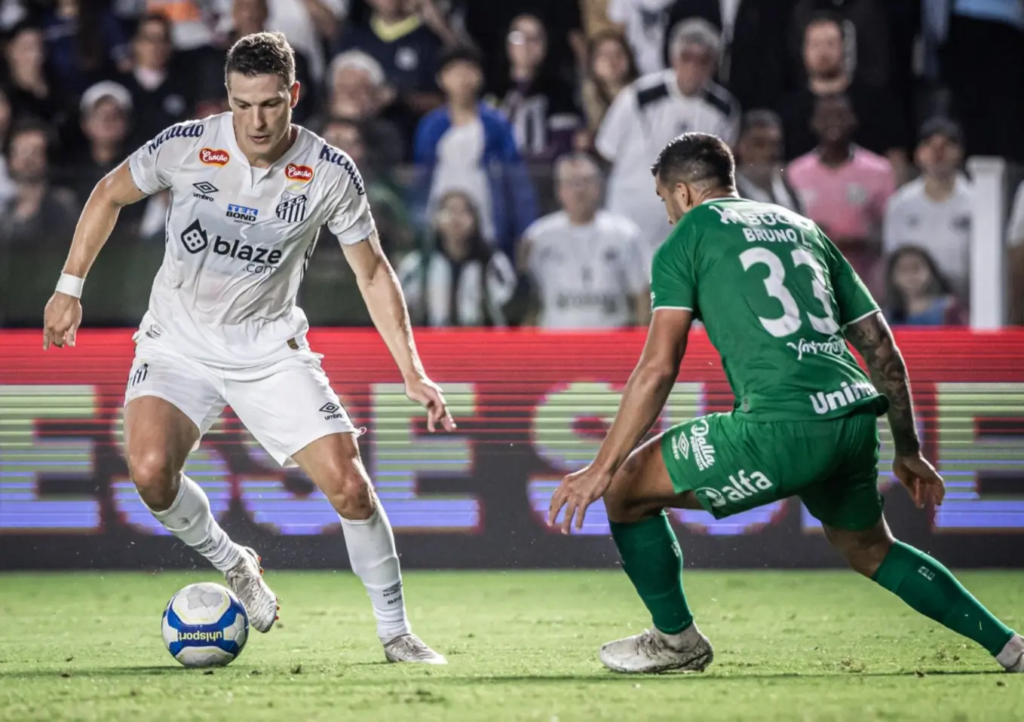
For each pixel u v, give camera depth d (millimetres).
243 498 28125
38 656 17328
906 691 13477
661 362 14188
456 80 36438
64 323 16484
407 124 38438
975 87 39344
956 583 15195
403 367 16500
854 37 37844
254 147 15586
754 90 38469
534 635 19797
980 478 28031
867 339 15289
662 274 14484
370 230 16672
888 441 28094
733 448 14148
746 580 27188
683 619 15297
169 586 26672
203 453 28062
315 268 28625
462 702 12680
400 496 28469
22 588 26422
